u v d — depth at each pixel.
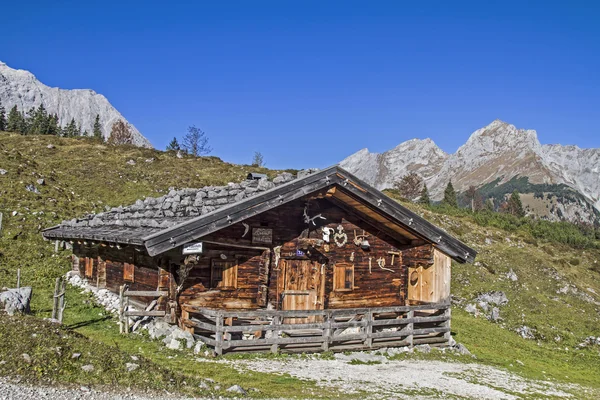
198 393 9.84
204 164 60.69
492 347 22.19
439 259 19.84
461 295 33.41
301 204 18.05
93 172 47.25
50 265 25.41
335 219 19.05
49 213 33.06
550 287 39.81
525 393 14.30
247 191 16.42
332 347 16.30
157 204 19.61
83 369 9.68
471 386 13.99
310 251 18.09
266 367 13.29
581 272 47.88
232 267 16.62
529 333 27.62
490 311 31.31
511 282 38.53
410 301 20.64
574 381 18.41
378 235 20.12
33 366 9.32
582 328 31.39
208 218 14.58
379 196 18.30
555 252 54.25
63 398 8.30
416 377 14.16
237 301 16.61
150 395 9.23
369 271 19.75
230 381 11.34
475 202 136.12
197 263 15.77
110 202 40.28
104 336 14.27
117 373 9.85
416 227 19.05
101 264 20.83
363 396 11.41
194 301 15.73
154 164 55.22
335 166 17.12
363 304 19.47
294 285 17.94
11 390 8.26
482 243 49.41
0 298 12.70
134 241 14.46
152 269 16.66
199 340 14.73
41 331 11.01
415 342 18.58
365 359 15.91
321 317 18.38
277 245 17.47
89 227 22.12
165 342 14.20
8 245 26.83
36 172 41.75
